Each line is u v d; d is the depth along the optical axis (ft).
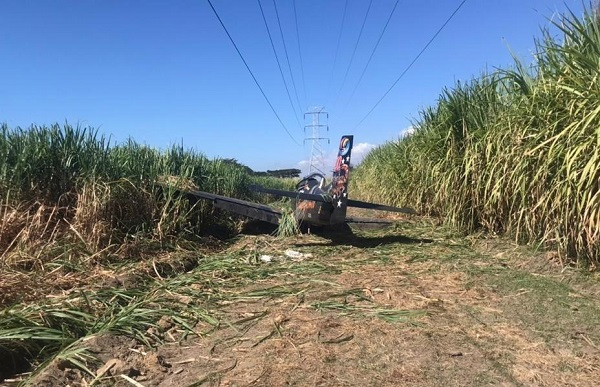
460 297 15.06
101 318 13.19
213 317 13.89
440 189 26.30
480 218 23.75
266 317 13.74
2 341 10.65
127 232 23.26
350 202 27.86
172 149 33.96
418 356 10.93
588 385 9.55
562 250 16.98
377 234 28.19
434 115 29.66
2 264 16.08
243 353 11.44
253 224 32.40
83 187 22.38
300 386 9.75
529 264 17.89
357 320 13.24
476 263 19.15
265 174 114.93
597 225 14.64
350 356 11.02
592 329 12.17
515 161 18.93
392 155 38.83
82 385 9.96
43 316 12.28
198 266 21.34
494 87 23.89
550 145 16.89
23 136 23.04
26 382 9.65
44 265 17.39
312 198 25.34
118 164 25.14
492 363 10.54
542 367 10.32
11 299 13.71
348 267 19.81
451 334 12.11
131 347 11.78
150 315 13.62
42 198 22.00
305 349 11.41
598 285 15.05
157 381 10.28
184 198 26.89
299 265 20.51
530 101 18.37
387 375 10.12
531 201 18.42
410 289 16.02
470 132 24.43
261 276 18.71
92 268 18.65
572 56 16.12
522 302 14.34
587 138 15.23
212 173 37.50
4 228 18.57
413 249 22.79
